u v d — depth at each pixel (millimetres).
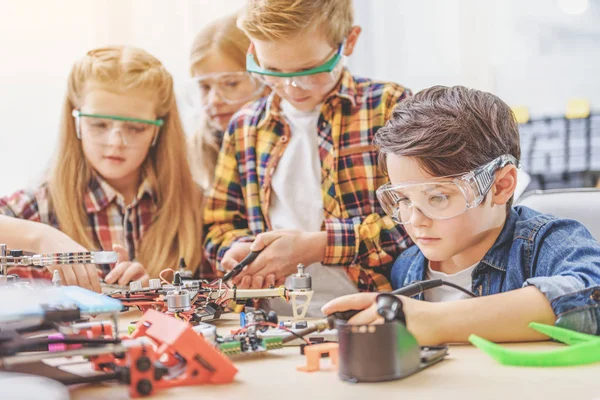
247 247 1358
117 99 1528
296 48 1311
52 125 1786
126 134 1539
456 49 2156
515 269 1032
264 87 1651
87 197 1570
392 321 681
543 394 602
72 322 739
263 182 1508
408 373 669
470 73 2156
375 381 649
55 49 1816
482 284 1075
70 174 1567
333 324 819
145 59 1585
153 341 693
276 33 1286
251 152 1531
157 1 1901
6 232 1352
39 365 725
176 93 1630
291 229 1393
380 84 1537
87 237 1557
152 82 1557
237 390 636
